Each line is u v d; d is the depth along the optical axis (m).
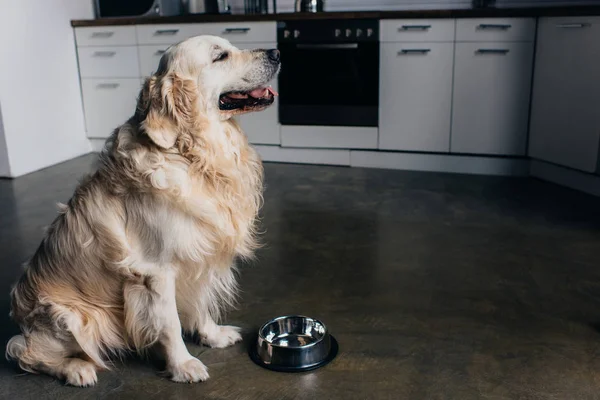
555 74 3.66
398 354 1.96
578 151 3.59
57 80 4.69
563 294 2.33
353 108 4.30
